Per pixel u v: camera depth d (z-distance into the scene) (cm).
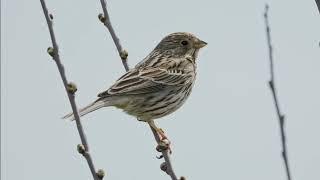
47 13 834
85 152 798
